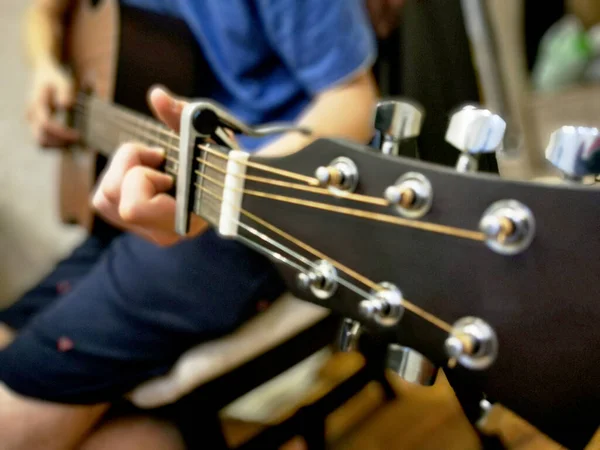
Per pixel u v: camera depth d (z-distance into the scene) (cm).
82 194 68
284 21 40
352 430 63
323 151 25
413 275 23
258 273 40
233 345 41
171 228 33
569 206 19
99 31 61
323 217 25
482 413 22
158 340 39
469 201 21
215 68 51
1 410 39
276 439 49
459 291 22
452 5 53
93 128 61
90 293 43
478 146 21
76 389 39
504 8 99
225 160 29
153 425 45
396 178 23
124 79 54
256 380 43
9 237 89
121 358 39
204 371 39
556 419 20
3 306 88
